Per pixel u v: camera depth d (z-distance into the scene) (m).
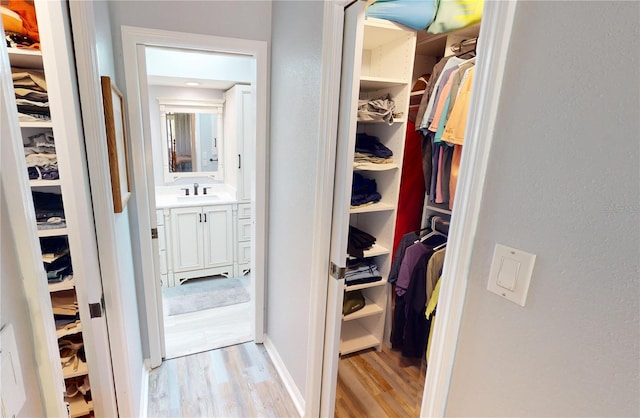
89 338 1.30
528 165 0.61
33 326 0.55
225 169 3.84
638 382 0.49
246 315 2.88
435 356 0.84
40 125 1.38
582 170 0.53
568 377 0.57
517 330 0.65
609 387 0.52
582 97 0.52
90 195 1.19
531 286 0.62
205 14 1.83
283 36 1.81
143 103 1.87
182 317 2.82
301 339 1.81
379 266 2.37
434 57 2.41
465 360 0.77
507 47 0.63
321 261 1.51
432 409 0.86
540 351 0.61
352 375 2.21
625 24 0.47
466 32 1.94
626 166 0.48
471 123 0.70
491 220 0.69
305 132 1.61
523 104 0.61
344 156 1.36
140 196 1.90
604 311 0.52
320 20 1.39
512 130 0.63
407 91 2.01
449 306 0.78
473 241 0.73
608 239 0.50
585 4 0.51
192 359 2.28
